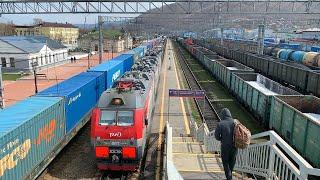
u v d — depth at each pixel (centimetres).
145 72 2250
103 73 2438
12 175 1082
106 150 1309
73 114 1717
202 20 6550
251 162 931
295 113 1573
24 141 1159
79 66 5891
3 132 1042
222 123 726
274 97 1905
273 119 1912
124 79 1734
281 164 684
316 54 3966
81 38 9431
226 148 721
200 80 4141
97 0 3164
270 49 5819
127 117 1317
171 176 416
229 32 11825
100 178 1334
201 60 5775
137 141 1302
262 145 834
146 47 6297
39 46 5434
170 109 2544
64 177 1353
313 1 3203
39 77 4522
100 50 3731
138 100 1360
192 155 1184
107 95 1370
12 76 4606
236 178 917
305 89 2916
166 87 3541
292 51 4862
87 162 1504
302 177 551
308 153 1426
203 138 1554
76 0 3155
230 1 3259
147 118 1494
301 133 1501
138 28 9138
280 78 3541
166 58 6944
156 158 1541
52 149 1430
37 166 1279
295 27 9406
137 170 1401
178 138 1822
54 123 1446
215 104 2769
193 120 2081
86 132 1956
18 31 10619
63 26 11350
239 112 2517
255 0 3259
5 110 1315
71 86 1848
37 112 1282
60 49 6275
